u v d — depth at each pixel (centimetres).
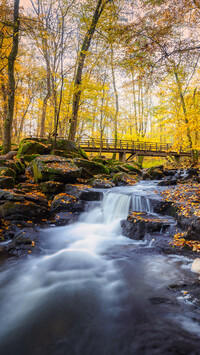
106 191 934
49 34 1019
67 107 1753
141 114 2823
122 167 1593
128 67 624
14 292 359
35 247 532
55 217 775
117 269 439
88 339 251
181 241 512
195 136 1561
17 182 996
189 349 229
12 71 1213
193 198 701
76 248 562
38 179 1005
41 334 262
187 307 297
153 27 530
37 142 1372
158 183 1121
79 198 880
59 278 407
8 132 1265
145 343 241
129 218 658
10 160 1086
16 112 2294
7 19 1025
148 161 3528
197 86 1484
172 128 1655
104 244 589
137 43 559
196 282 362
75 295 348
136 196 789
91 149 2184
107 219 807
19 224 659
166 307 303
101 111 1861
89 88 1462
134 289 360
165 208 687
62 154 1373
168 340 244
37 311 307
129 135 2870
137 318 285
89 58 1426
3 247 540
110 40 605
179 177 1295
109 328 269
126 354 228
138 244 569
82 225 752
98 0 1256
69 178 1005
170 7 503
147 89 697
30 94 2202
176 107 1595
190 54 579
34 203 780
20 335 260
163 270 417
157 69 610
